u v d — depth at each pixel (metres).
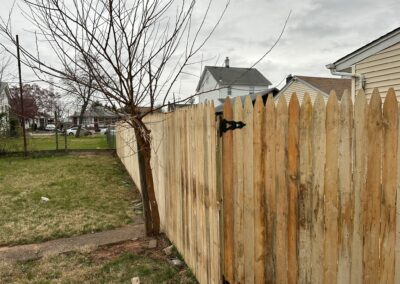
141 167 4.14
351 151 1.51
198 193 2.81
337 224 1.58
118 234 4.30
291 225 1.80
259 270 2.05
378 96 1.42
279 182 1.86
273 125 1.88
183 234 3.36
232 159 2.26
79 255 3.64
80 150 15.49
